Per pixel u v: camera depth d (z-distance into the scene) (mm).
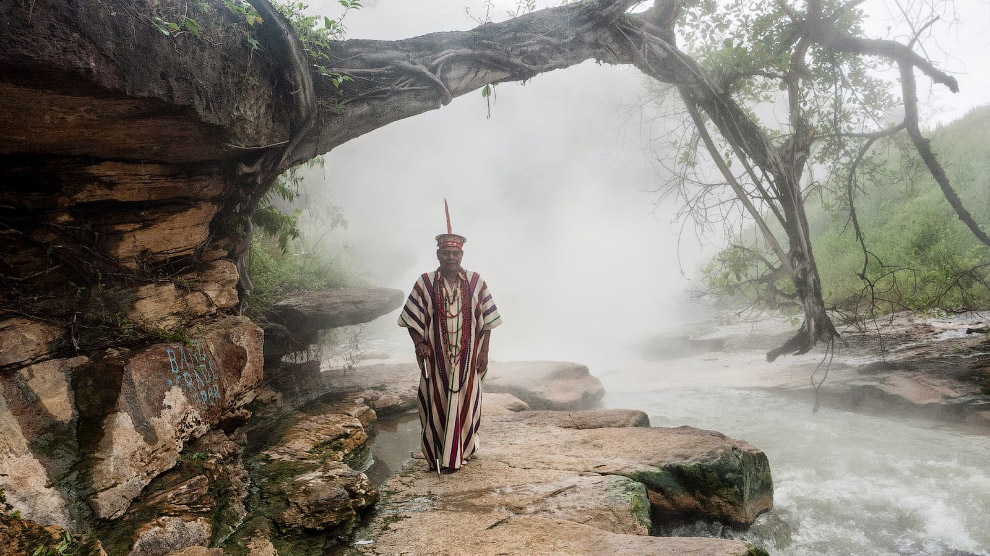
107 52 3006
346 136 5316
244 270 5977
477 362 5117
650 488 4695
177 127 3832
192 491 3941
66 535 3043
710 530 4742
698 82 7914
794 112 8242
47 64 2754
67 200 4039
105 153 3980
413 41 5621
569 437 5781
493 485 4656
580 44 6602
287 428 6285
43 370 3637
